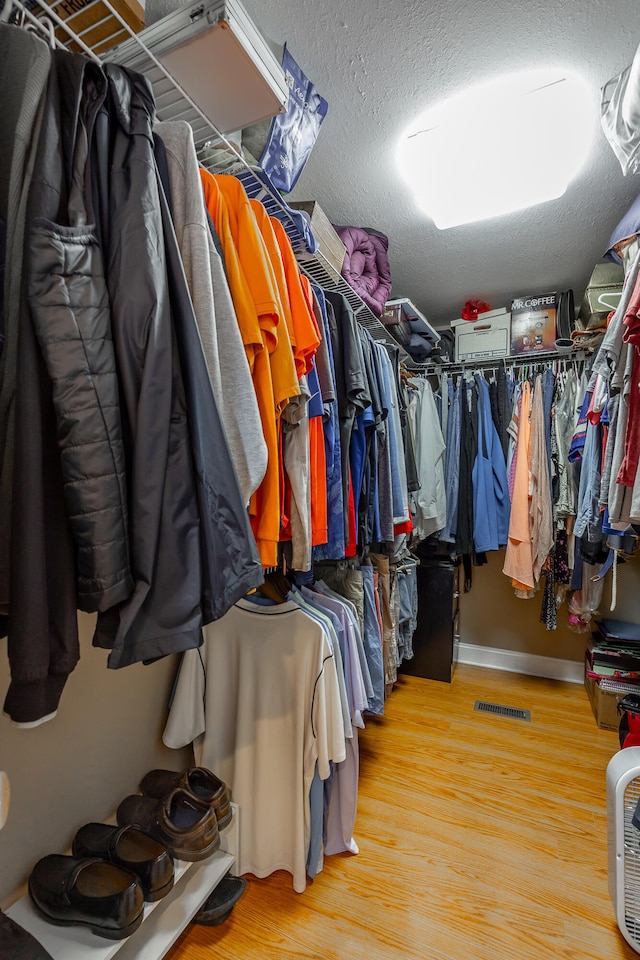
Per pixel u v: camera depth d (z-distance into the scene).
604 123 1.20
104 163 0.58
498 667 2.77
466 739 1.94
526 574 2.16
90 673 1.01
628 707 1.58
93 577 0.52
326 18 1.06
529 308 2.37
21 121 0.53
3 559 0.52
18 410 0.49
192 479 0.60
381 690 1.73
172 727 1.18
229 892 1.11
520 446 2.23
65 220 0.53
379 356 1.56
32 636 0.48
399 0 1.01
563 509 2.12
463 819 1.46
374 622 1.75
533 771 1.72
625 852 1.07
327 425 1.16
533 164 1.47
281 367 0.87
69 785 0.97
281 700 1.20
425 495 2.18
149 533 0.55
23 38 0.54
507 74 1.19
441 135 1.39
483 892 1.19
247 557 0.64
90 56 0.75
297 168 1.17
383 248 1.90
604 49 1.10
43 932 0.79
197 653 1.23
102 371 0.53
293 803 1.19
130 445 0.56
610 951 1.04
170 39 0.78
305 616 1.17
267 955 1.02
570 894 1.19
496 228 1.85
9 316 0.53
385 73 1.20
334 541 1.20
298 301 0.97
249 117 0.96
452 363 2.55
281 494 0.95
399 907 1.14
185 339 0.60
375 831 1.41
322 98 1.21
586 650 2.45
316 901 1.16
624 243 1.28
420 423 2.25
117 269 0.56
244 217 0.82
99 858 0.87
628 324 1.04
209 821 0.95
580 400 2.08
